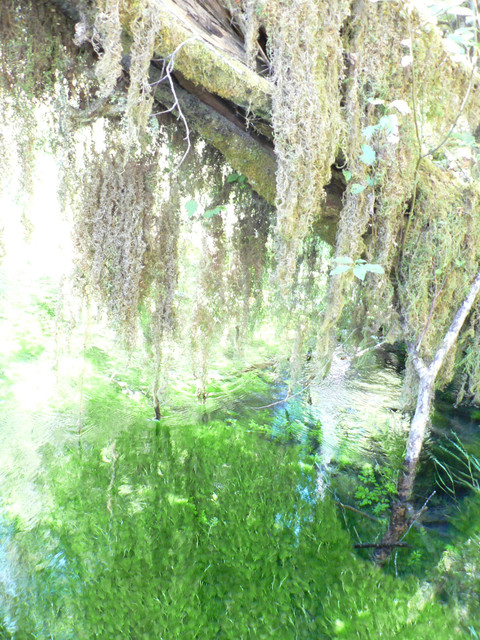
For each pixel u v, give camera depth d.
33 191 2.67
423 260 2.66
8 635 2.22
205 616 2.35
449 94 2.64
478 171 2.89
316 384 4.50
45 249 6.34
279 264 2.37
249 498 3.10
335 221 2.80
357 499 3.13
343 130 2.26
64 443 3.53
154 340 3.33
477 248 2.81
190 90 2.34
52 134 2.65
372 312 2.90
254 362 4.81
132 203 2.84
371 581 2.49
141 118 2.11
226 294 3.44
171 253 3.08
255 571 2.59
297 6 2.00
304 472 3.37
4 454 3.37
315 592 2.46
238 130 2.52
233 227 3.31
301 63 2.06
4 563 2.57
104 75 1.90
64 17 2.31
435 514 2.94
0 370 4.33
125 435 3.66
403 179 2.47
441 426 3.75
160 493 3.11
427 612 2.31
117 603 2.39
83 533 2.77
